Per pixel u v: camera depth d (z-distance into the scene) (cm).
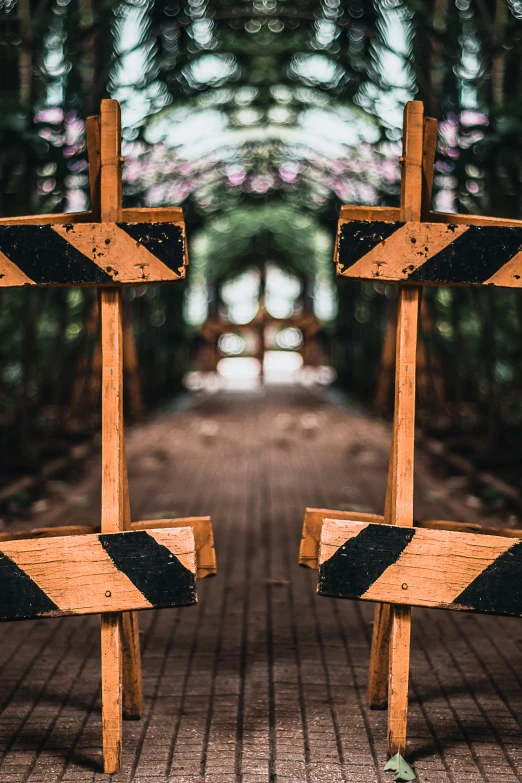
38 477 977
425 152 379
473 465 1023
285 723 417
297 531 848
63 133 943
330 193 2311
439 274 371
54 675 480
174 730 410
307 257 3206
